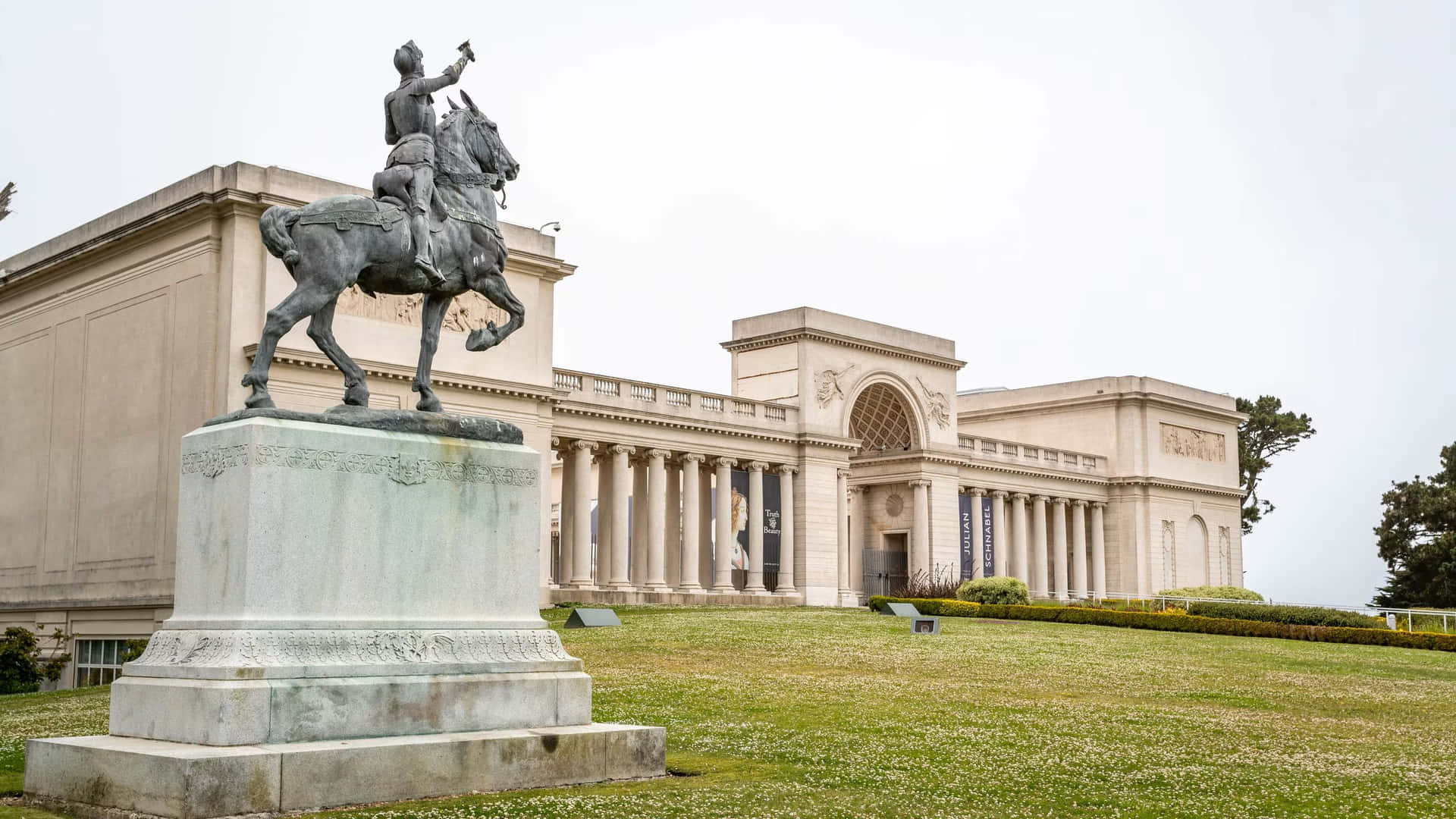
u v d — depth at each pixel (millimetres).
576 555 72062
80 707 29188
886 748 21953
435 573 16422
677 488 84938
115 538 57531
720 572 79375
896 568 96062
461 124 18500
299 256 16344
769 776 18422
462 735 15758
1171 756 21969
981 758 21203
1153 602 86312
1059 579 105688
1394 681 39312
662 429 76938
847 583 86125
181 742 14500
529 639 17062
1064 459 107750
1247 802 17828
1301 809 17453
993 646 47000
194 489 15773
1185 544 113875
